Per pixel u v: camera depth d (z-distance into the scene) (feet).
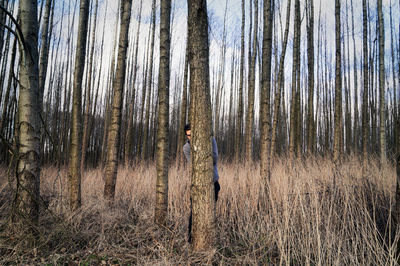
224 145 78.13
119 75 17.56
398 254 7.80
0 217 10.39
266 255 9.78
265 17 13.91
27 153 9.00
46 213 12.05
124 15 17.72
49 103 46.65
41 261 8.50
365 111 24.03
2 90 31.91
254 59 26.17
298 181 11.60
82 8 13.96
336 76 18.19
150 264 8.43
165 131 13.14
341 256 8.74
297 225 10.48
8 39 31.99
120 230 12.26
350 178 13.82
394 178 13.10
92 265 8.65
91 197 17.43
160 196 12.77
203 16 8.57
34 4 9.22
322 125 47.75
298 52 29.40
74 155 13.62
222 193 15.80
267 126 14.08
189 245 9.71
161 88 13.28
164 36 13.52
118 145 17.52
